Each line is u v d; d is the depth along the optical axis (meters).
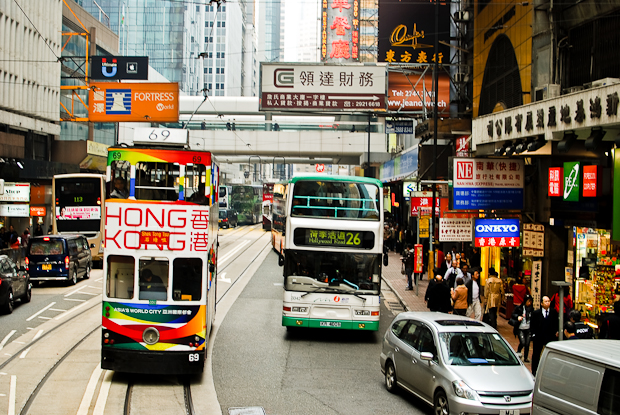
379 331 16.05
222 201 59.38
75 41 44.34
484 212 19.06
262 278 25.56
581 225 13.62
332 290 14.39
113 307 10.53
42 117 37.62
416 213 23.14
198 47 104.56
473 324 9.80
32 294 20.39
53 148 40.09
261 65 25.31
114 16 88.38
